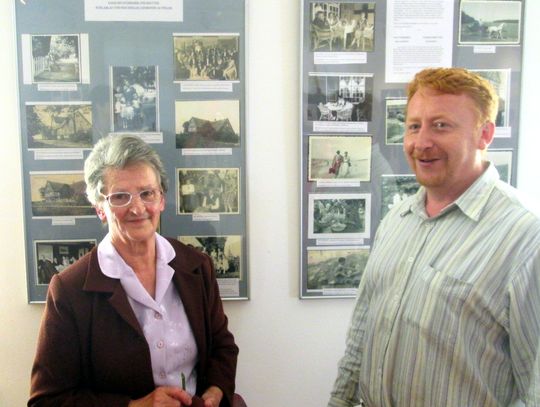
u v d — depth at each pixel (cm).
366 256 154
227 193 149
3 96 142
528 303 87
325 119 148
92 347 111
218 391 122
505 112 153
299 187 151
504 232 92
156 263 120
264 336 156
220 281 151
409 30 148
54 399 107
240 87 146
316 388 159
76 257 147
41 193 144
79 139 144
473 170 100
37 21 140
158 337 114
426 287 98
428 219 105
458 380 93
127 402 108
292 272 154
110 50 142
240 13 144
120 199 109
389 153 151
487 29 150
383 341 106
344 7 146
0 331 147
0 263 146
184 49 143
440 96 96
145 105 144
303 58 146
